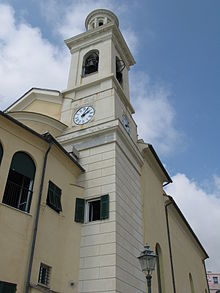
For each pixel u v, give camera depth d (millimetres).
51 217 13516
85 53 23891
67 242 13992
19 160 12750
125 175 17109
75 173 16438
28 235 11852
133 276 14602
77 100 20578
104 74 21234
